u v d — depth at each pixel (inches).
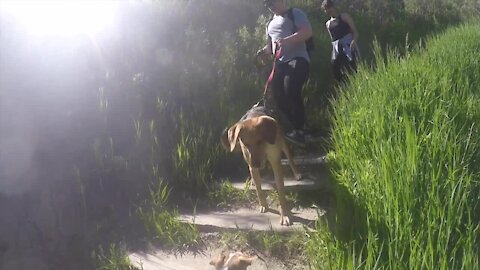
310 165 143.3
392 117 113.8
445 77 138.1
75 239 124.8
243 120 126.9
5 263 120.6
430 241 75.1
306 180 136.6
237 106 167.0
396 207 84.4
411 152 94.2
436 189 87.2
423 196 87.2
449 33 244.8
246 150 123.3
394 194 88.4
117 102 151.1
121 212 130.5
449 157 94.9
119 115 148.7
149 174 137.4
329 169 124.2
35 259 121.7
